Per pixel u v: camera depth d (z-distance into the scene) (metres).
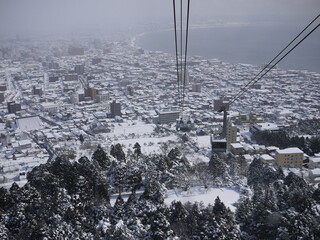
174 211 98.38
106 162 140.62
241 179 144.12
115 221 94.19
